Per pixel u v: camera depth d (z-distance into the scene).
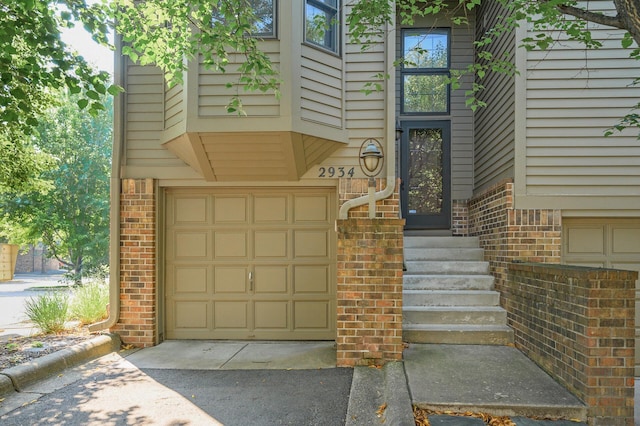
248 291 5.99
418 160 7.67
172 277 6.04
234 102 4.37
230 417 3.55
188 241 6.04
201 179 5.80
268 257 5.99
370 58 5.63
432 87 7.70
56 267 27.86
